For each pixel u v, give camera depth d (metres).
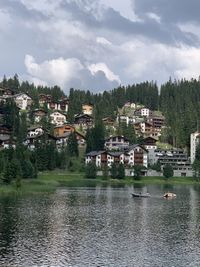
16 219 102.69
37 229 91.56
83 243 80.00
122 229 93.94
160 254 73.38
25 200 140.50
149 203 144.88
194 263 68.56
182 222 104.06
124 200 152.38
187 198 165.00
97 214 114.94
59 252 73.44
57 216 109.12
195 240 83.94
